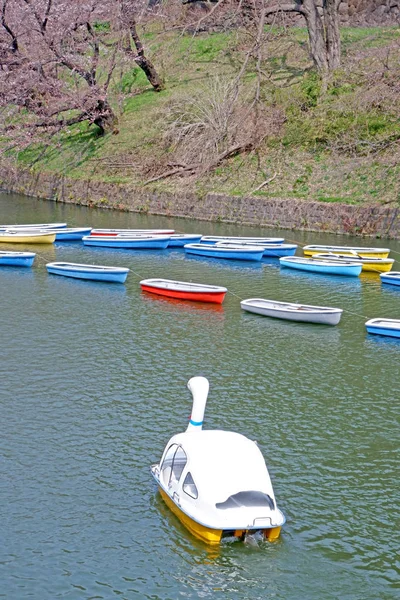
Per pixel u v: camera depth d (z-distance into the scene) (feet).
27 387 70.69
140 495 53.88
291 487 55.52
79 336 85.30
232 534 47.85
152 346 82.84
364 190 137.90
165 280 104.99
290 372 76.64
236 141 157.38
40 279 110.22
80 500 53.21
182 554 47.93
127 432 62.44
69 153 181.06
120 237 130.31
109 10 169.07
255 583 46.06
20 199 179.32
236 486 47.60
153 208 158.61
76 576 46.06
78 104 173.37
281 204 141.90
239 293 104.63
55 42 166.40
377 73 148.87
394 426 65.31
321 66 160.56
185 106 169.89
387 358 81.20
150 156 166.40
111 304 98.22
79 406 67.00
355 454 60.39
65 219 152.97
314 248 122.21
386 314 96.22
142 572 46.55
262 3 156.35
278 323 92.22
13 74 172.35
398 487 55.98
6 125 185.06
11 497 53.36
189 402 68.33
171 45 184.14
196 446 50.34
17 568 46.55
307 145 150.71
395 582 46.60
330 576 46.85
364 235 133.90
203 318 93.40
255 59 175.32
